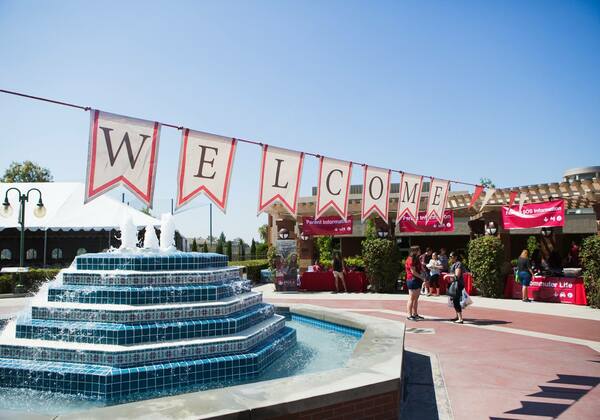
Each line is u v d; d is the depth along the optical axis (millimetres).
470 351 7449
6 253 25750
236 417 3088
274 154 6492
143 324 5539
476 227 19344
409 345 7941
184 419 2945
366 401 3799
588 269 13000
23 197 19094
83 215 21859
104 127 4992
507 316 11297
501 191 16531
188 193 5602
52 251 25875
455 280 10430
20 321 5828
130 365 5133
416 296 10852
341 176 7375
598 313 11758
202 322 5777
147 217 23000
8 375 5188
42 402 4809
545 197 15195
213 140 5855
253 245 40375
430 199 9406
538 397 5125
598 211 14469
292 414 3357
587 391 5305
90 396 4887
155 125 5355
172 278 6188
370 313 12102
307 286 19031
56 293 6109
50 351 5316
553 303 13930
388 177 8242
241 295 7117
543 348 7621
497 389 5441
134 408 3168
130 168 5137
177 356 5379
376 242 18062
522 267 14367
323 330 8773
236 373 5547
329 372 4195
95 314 5605
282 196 6527
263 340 6473
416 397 5203
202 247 39562
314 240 26109
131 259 6211
